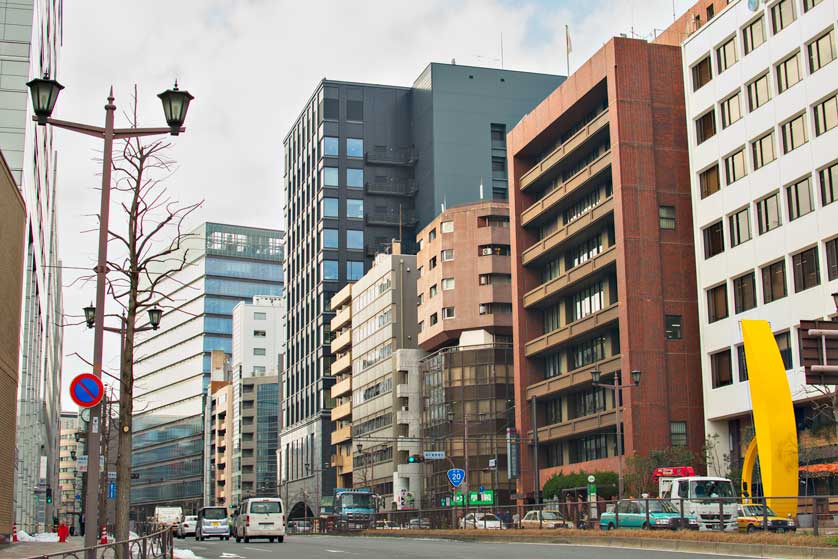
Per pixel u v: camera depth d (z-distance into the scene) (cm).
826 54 5369
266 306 19462
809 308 5366
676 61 7038
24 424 6203
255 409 17625
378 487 11675
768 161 5806
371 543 4397
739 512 3303
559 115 7788
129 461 2539
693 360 6644
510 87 14038
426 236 10994
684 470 4912
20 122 5475
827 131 5325
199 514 6300
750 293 5906
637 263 6681
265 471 17400
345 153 14388
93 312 3120
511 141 8656
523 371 8225
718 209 6212
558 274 8100
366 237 14250
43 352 8606
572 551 3117
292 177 16075
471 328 10275
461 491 9656
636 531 3631
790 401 4266
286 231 16288
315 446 13838
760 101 5888
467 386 10038
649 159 6844
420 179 14188
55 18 8406
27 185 5544
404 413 11244
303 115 15538
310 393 14362
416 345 11656
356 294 12988
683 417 6544
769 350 4306
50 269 9838
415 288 11831
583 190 7525
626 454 6512
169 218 2789
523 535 4519
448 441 10006
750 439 5859
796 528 2916
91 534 1981
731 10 6159
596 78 7181
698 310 6662
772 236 5709
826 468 4912
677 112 6962
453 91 13838
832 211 5247
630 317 6594
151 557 2514
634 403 6488
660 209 6806
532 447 8088
